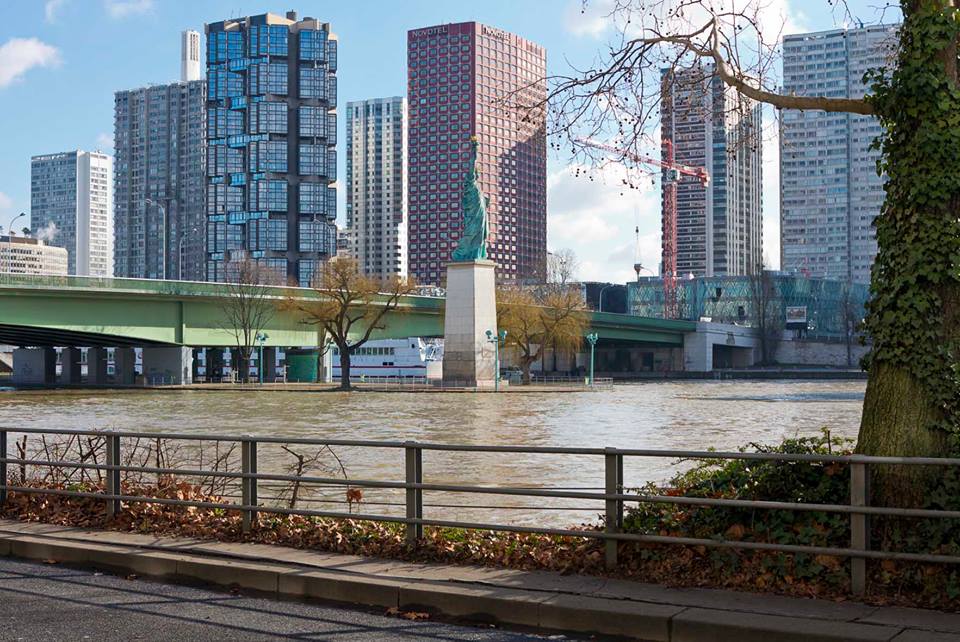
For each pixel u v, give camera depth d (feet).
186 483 58.85
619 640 33.55
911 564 35.50
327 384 413.39
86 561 44.80
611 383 447.42
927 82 37.42
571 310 430.20
